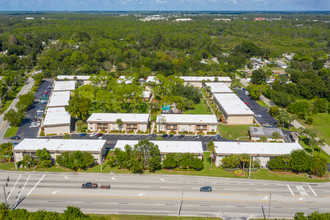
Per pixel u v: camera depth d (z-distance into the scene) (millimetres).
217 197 90688
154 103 164250
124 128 143125
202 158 111812
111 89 198375
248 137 137250
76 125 149375
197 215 81938
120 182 98938
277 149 111875
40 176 102562
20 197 90125
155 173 104938
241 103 170625
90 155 106188
